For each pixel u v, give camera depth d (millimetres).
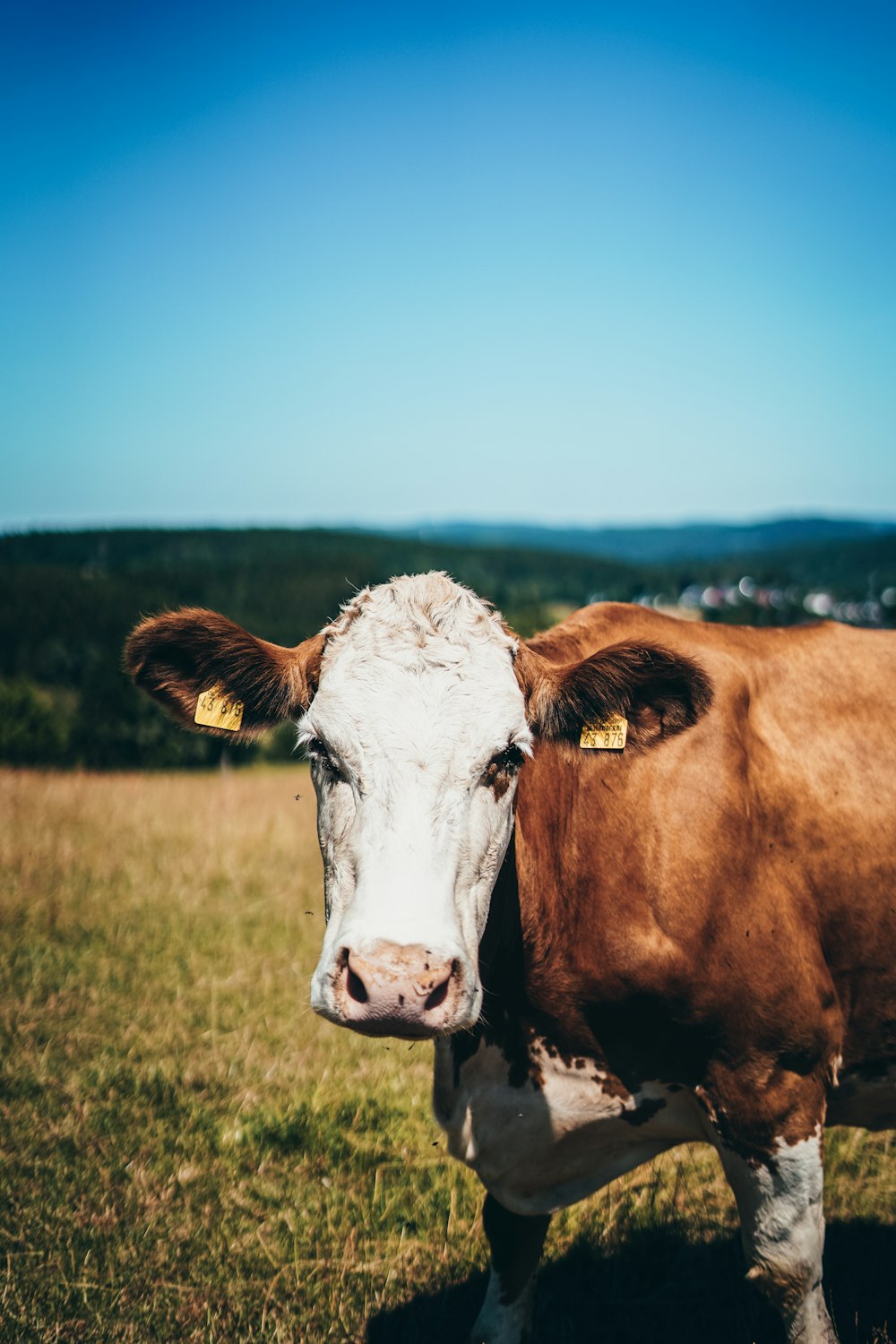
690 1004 3055
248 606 73438
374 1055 5629
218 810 12297
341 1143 4699
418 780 2646
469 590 3139
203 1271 3828
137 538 105562
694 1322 3693
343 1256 3941
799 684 3377
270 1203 4301
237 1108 4980
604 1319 3742
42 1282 3705
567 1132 3264
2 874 8789
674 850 3051
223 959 7012
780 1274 3146
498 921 3043
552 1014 3168
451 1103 3316
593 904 3100
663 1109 3266
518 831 3096
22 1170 4430
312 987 2480
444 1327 3635
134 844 10102
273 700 3117
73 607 61906
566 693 3062
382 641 2902
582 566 125250
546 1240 4008
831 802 3201
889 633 3596
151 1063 5430
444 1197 4344
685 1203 4320
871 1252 3990
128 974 6695
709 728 3154
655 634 3490
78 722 43156
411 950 2377
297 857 9875
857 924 3197
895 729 3344
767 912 3072
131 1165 4488
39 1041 5668
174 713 3188
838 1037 3215
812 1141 3117
